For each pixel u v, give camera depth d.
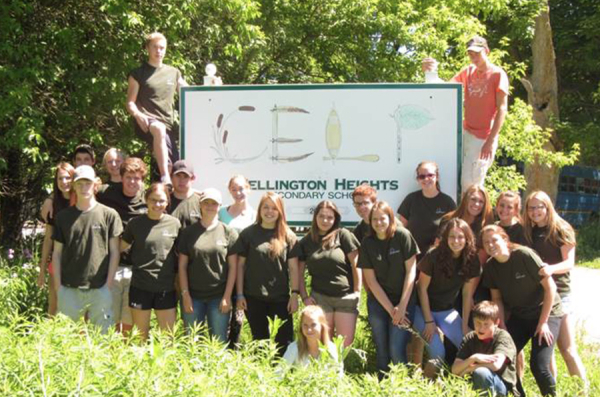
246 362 4.28
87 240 6.15
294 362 5.47
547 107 19.59
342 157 7.68
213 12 11.96
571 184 25.36
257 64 13.80
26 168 11.37
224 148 7.82
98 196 6.69
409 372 6.23
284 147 7.75
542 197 6.15
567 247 6.11
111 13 10.17
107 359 4.02
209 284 6.29
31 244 10.87
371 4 13.39
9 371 3.82
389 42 13.96
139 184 6.66
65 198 6.87
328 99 7.69
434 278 6.20
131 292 6.25
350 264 6.36
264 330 6.42
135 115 7.42
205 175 7.85
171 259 6.29
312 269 6.36
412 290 6.23
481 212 6.53
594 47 21.20
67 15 11.05
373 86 7.63
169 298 6.27
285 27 13.75
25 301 7.53
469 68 7.60
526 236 6.25
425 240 6.89
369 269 6.23
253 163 7.79
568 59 22.09
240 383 4.06
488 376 5.43
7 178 11.28
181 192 6.89
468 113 7.47
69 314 6.14
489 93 7.28
